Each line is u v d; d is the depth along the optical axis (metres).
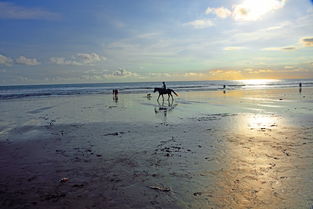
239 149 7.76
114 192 4.98
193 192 4.88
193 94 39.78
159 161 6.77
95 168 6.36
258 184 5.16
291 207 4.24
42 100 30.70
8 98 35.12
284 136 9.38
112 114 17.00
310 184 5.10
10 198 4.83
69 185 5.36
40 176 5.91
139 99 30.88
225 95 36.00
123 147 8.33
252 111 17.09
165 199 4.63
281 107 19.08
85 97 36.06
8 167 6.59
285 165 6.22
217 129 11.08
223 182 5.31
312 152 7.26
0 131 11.56
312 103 21.86
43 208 4.43
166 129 11.34
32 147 8.61
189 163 6.56
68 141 9.39
